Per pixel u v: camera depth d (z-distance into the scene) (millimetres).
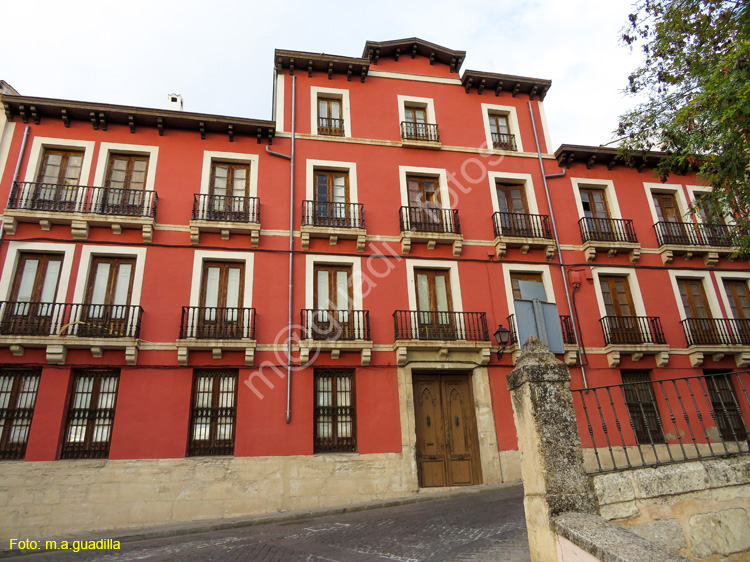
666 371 15148
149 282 13180
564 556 4312
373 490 12516
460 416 14086
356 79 17125
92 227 13344
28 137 13773
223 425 12539
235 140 15312
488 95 18078
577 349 14859
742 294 16875
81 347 12070
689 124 9328
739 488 5254
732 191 9227
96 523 10977
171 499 11492
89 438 11789
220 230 14016
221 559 7148
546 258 15992
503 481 13289
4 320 12109
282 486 12109
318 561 6672
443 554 6504
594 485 4816
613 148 17234
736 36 8320
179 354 12508
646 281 16281
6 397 11734
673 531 4887
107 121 14398
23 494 10891
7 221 12695
